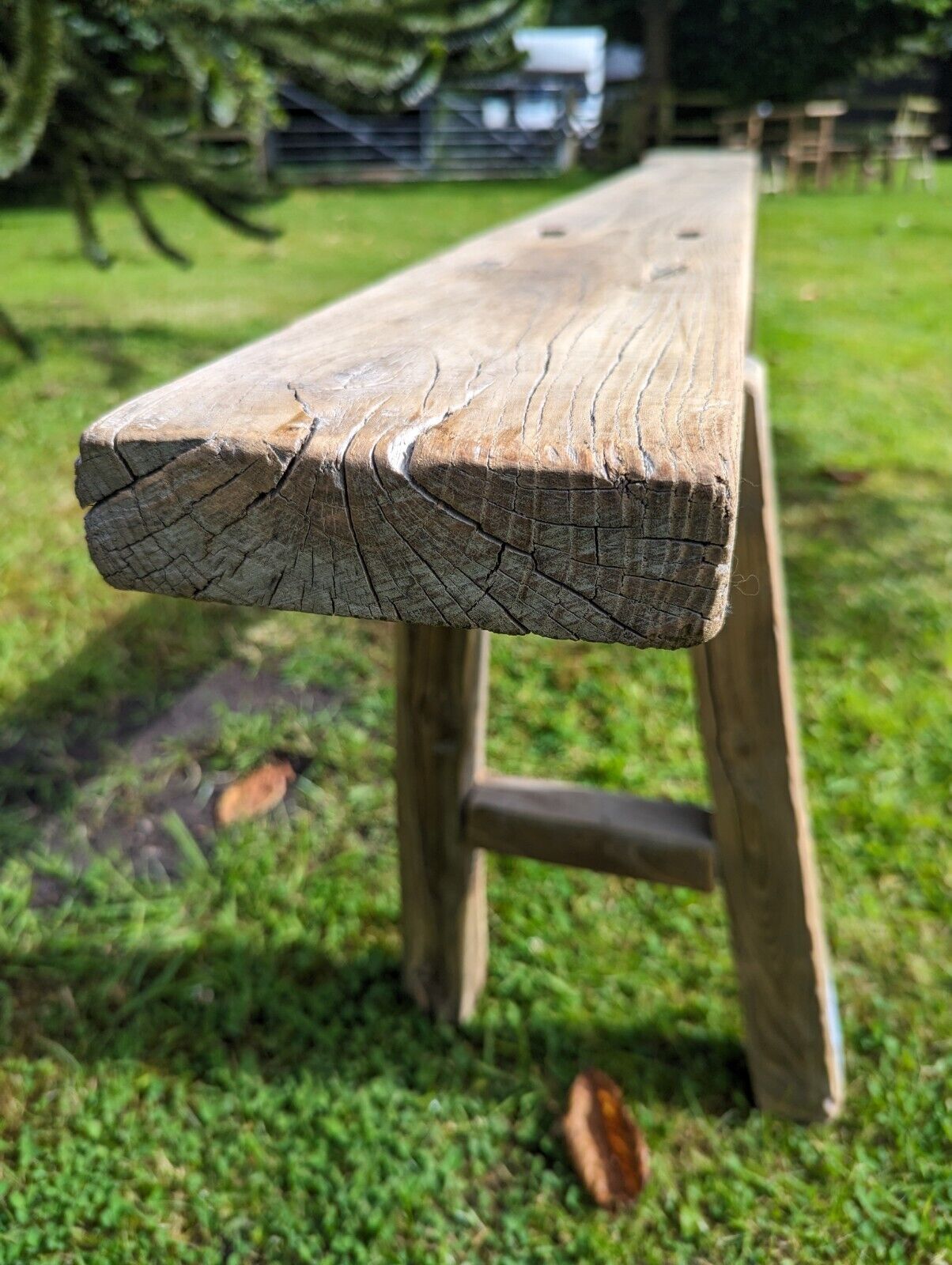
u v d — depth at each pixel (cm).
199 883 182
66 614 257
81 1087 146
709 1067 151
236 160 427
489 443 71
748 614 119
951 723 218
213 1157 137
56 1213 131
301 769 211
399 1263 125
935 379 425
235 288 598
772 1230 129
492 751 215
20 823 196
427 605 75
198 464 75
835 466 342
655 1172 135
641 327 106
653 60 1328
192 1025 156
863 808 194
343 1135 139
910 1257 126
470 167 1511
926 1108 142
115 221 917
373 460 72
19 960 167
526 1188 134
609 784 204
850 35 1320
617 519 68
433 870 145
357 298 126
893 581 274
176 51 332
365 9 361
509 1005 159
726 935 171
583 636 73
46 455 339
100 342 464
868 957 166
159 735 220
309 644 252
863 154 1184
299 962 166
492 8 397
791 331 493
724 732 125
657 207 248
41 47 264
